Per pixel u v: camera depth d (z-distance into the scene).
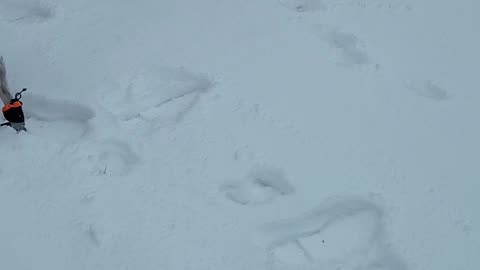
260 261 3.62
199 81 4.74
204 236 3.73
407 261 3.61
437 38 5.11
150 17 5.24
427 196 3.94
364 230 3.81
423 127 4.39
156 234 3.73
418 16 5.33
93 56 4.84
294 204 3.91
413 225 3.78
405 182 4.02
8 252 3.65
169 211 3.85
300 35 5.12
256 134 4.29
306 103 4.53
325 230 3.79
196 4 5.40
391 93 4.64
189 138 4.26
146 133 4.31
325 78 4.74
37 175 4.03
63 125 4.43
